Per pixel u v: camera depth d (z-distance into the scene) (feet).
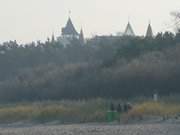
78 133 518.37
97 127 591.37
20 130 611.47
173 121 625.41
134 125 599.57
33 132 562.25
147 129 530.68
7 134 546.67
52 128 615.98
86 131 538.06
